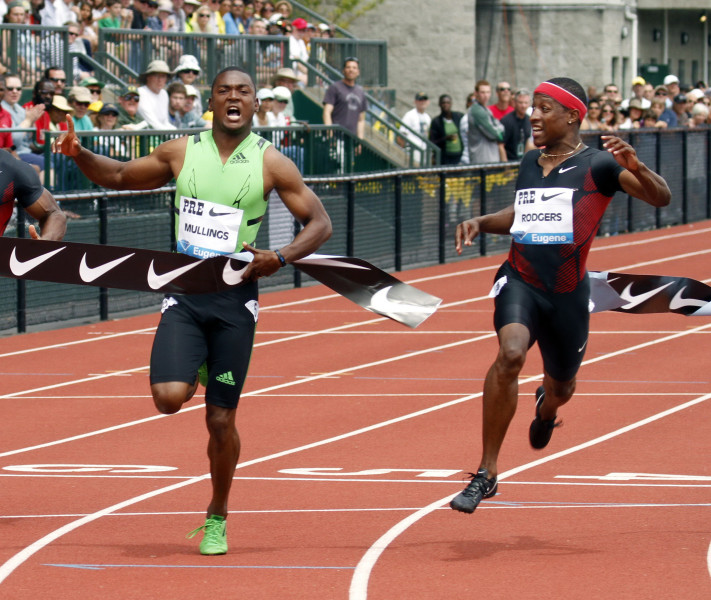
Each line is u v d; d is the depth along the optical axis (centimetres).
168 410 1014
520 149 3747
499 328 1098
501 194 3669
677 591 936
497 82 5466
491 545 1081
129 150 2706
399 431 1609
